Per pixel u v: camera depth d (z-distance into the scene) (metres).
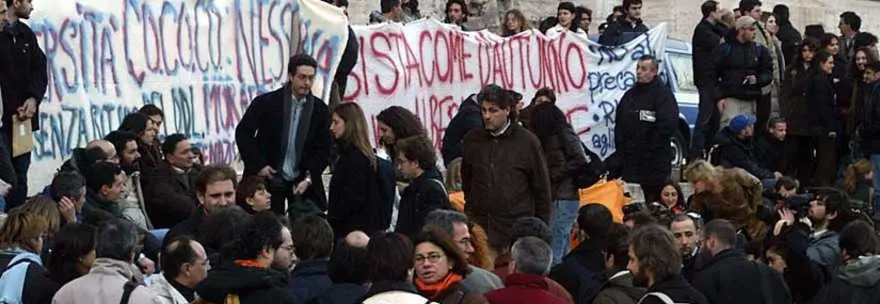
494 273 16.94
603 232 17.83
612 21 31.31
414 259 14.78
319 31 24.67
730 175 22.39
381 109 26.89
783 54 34.94
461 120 24.42
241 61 24.11
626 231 17.27
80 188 18.00
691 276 18.34
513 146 20.56
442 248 14.76
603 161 28.91
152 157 20.66
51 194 17.92
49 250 16.39
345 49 24.81
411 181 19.23
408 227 19.03
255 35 24.25
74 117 22.25
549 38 29.44
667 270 15.67
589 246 17.81
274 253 14.56
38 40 21.94
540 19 38.53
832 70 31.14
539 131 22.91
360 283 15.11
